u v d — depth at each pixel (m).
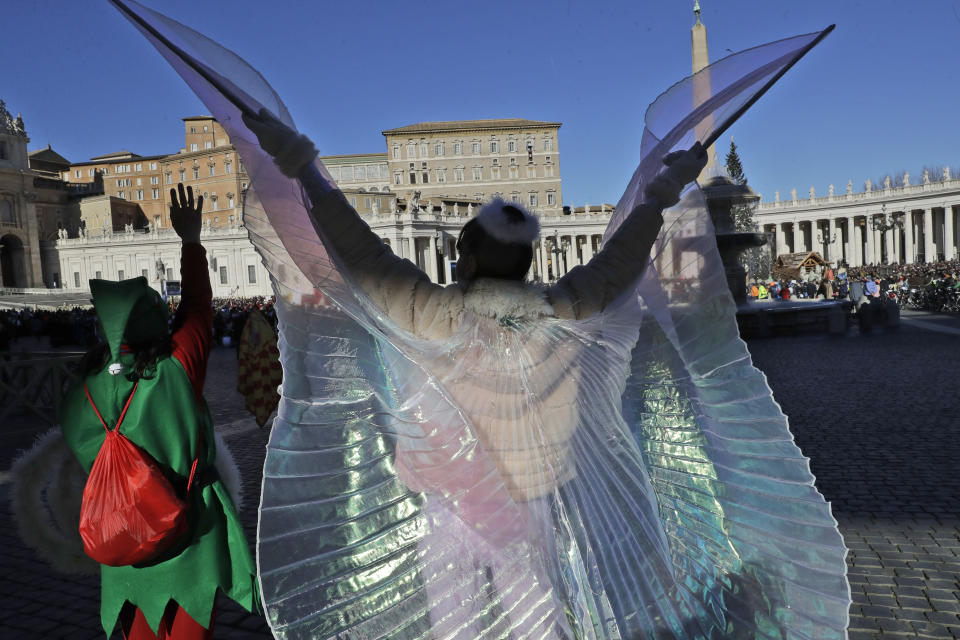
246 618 3.73
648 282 1.94
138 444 1.97
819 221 93.00
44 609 3.93
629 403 1.95
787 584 1.77
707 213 1.97
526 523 1.65
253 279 75.94
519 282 1.74
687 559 1.86
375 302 1.57
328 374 1.66
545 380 1.65
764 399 1.86
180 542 2.01
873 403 9.07
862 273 49.38
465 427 1.65
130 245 83.62
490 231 1.69
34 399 10.73
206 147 95.81
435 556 1.64
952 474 5.86
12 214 82.00
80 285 86.62
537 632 1.63
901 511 5.05
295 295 1.65
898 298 32.72
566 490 1.68
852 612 3.54
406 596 1.62
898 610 3.54
